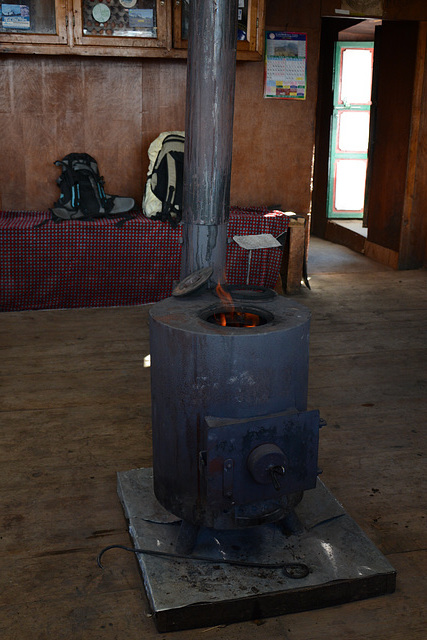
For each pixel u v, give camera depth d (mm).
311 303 5324
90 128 5438
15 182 5434
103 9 4836
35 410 3287
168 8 4910
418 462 2844
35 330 4520
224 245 2391
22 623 1886
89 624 1889
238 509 1991
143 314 4938
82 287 4988
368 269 6562
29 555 2191
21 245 4738
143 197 5297
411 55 6090
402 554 2219
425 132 6176
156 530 2217
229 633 1868
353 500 2543
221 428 1820
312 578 1975
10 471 2717
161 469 2121
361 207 8234
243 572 2008
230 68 2188
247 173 5738
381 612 1959
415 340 4453
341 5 5566
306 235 5754
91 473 2715
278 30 5480
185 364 1924
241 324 2182
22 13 4742
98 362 3959
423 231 6465
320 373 3840
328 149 7977
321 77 8078
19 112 5297
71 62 5270
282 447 1910
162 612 1840
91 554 2203
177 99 5512
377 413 3322
